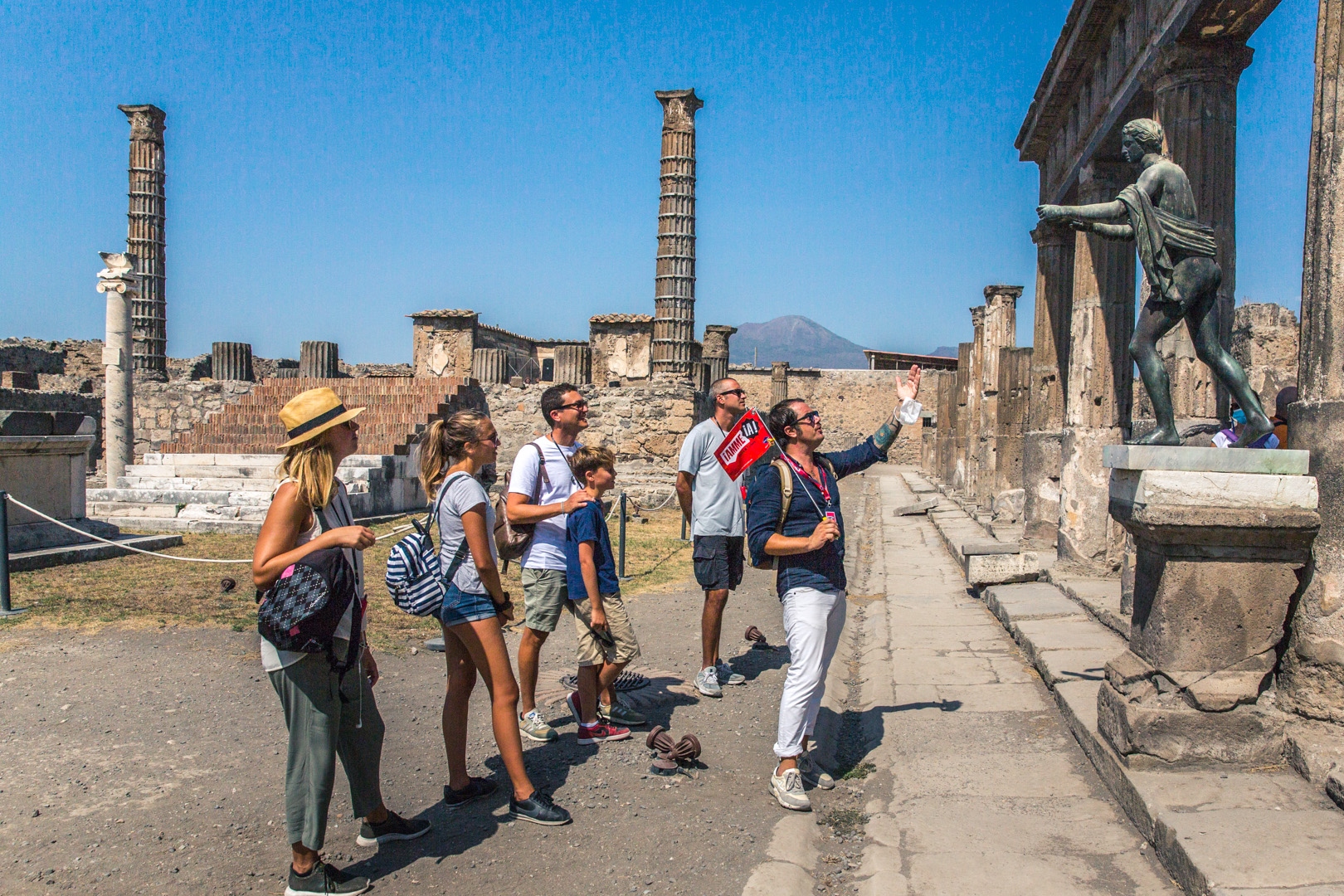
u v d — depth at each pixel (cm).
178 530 1455
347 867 405
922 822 436
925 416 4025
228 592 961
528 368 4234
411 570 433
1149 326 483
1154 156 500
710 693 668
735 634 876
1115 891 361
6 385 2758
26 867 399
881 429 527
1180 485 432
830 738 576
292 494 368
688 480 683
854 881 398
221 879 393
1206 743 434
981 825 429
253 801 471
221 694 639
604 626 552
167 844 423
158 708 609
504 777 512
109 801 468
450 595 447
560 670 724
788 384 4959
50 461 1152
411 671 718
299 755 370
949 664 736
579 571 557
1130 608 734
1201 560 439
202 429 2256
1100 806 443
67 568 1064
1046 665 653
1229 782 416
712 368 3453
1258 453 429
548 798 455
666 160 2564
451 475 448
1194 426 747
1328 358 429
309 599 356
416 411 2212
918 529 1822
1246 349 1385
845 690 709
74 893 378
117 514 1526
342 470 1725
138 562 1136
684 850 422
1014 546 1064
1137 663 470
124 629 800
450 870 403
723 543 665
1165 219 471
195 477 1767
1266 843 354
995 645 795
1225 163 741
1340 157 427
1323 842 353
